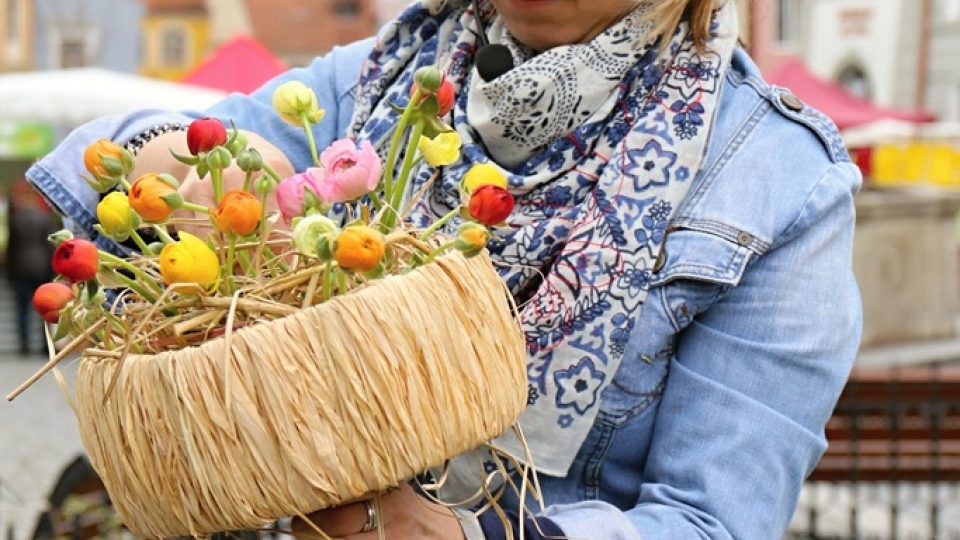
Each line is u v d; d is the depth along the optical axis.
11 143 27.44
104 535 4.90
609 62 2.07
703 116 2.07
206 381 1.53
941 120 36.62
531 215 2.07
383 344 1.54
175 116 2.28
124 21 37.53
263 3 37.88
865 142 22.67
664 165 2.05
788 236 2.08
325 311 1.54
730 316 2.07
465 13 2.24
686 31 2.13
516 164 2.13
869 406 6.66
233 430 1.53
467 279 1.63
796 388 2.04
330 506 1.60
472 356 1.62
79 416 1.65
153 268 1.67
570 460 2.03
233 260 1.60
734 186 2.08
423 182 2.11
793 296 2.06
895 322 16.34
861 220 15.95
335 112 2.38
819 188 2.10
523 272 2.05
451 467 2.05
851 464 6.67
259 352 1.52
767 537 2.02
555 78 2.06
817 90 22.61
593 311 2.01
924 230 16.42
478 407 1.63
